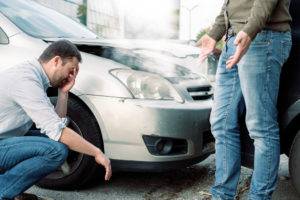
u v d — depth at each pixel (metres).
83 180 3.40
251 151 2.86
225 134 2.87
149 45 3.89
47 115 2.55
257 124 2.66
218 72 2.87
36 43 3.54
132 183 3.69
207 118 3.35
